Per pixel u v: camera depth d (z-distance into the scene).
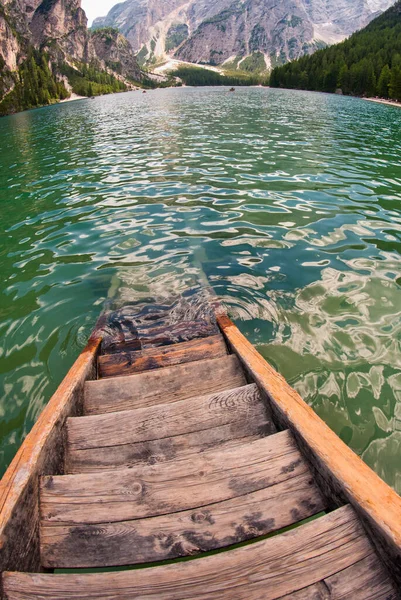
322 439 2.43
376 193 10.10
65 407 2.99
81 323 5.07
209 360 3.75
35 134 27.88
